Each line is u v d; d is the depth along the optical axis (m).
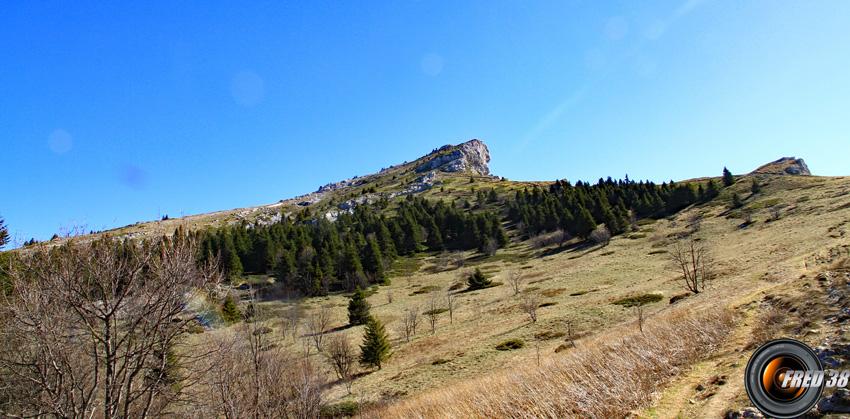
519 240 109.75
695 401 9.09
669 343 13.16
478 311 50.59
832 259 22.17
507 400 11.78
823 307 12.48
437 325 48.53
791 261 28.33
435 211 145.00
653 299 35.75
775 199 77.81
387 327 52.00
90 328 7.68
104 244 8.35
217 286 9.17
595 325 32.59
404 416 15.64
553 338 32.34
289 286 78.56
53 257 7.81
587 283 51.91
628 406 9.69
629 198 115.06
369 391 29.42
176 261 8.33
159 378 8.16
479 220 115.75
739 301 17.91
